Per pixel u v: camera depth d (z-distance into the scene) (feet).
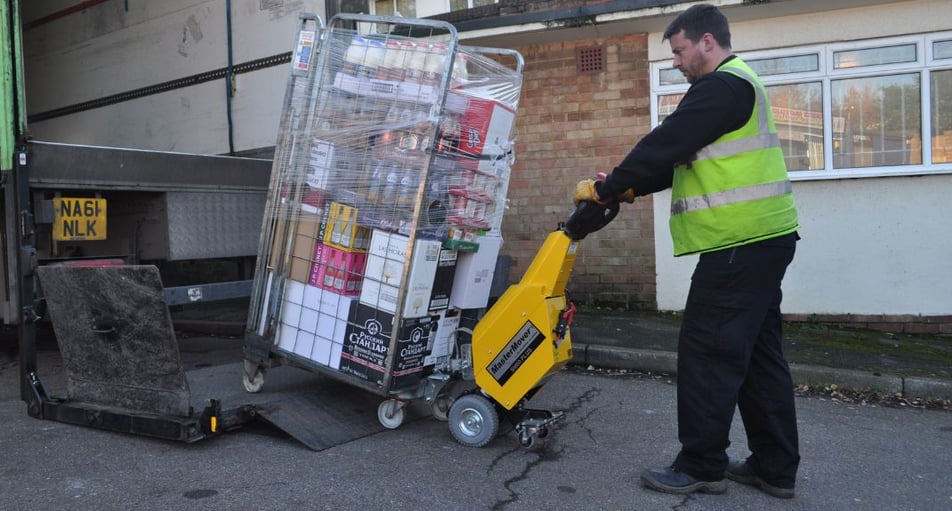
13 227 13.62
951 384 16.43
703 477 10.71
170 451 12.19
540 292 11.68
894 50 22.45
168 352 12.16
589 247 25.63
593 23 23.29
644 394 16.75
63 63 22.59
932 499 10.82
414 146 12.21
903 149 22.62
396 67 12.39
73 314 12.93
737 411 15.26
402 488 10.78
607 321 23.16
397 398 13.01
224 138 18.51
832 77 23.02
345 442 12.73
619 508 10.23
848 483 11.43
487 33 24.44
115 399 13.15
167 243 15.35
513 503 10.33
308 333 13.60
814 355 19.17
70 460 11.76
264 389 15.46
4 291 15.06
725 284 10.07
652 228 24.90
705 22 10.48
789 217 10.23
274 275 13.91
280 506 10.06
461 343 14.02
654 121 24.70
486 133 12.83
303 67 13.33
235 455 12.05
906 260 22.47
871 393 16.97
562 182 25.82
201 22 18.78
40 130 23.68
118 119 21.13
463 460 11.99
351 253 12.85
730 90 9.92
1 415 14.26
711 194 10.09
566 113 25.63
